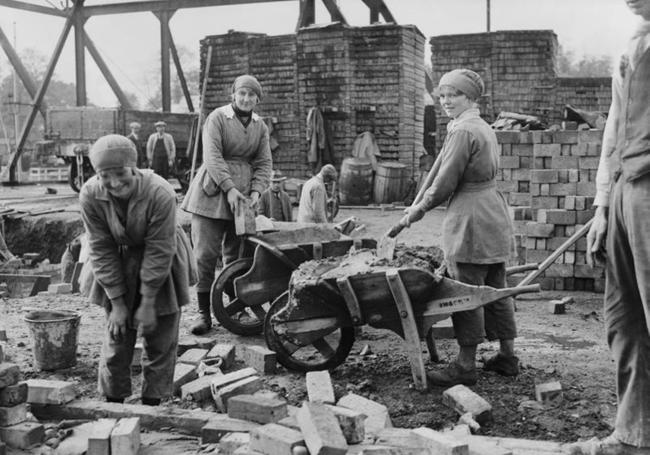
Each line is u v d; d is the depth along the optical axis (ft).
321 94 74.84
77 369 18.43
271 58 76.38
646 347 10.70
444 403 15.38
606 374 17.72
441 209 64.90
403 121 73.31
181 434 13.62
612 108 10.86
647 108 9.91
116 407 14.25
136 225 14.06
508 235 16.99
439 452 11.53
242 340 21.56
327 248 21.40
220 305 21.63
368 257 18.31
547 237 30.35
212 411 15.39
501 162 34.53
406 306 16.07
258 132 22.99
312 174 73.82
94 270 14.48
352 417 12.32
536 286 15.74
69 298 28.60
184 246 15.53
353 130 74.28
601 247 11.12
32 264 48.39
